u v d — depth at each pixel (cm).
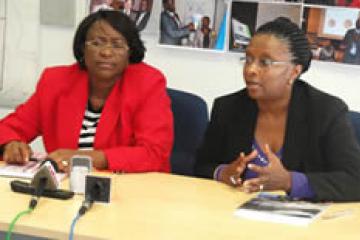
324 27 302
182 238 160
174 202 192
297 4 304
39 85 258
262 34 211
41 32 349
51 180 193
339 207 195
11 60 355
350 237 166
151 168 232
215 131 234
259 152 222
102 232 163
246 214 180
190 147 266
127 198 194
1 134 245
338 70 307
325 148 216
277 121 222
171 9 323
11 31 352
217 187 211
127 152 228
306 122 219
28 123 256
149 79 247
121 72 248
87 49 243
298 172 210
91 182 186
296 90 223
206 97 330
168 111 247
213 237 162
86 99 248
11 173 214
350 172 206
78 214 175
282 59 208
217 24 318
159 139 238
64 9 340
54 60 349
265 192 206
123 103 243
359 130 233
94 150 233
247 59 214
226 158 230
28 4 346
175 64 331
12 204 183
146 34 331
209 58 325
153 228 167
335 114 217
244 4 312
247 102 228
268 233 167
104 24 242
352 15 297
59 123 248
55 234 164
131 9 329
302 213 182
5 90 359
